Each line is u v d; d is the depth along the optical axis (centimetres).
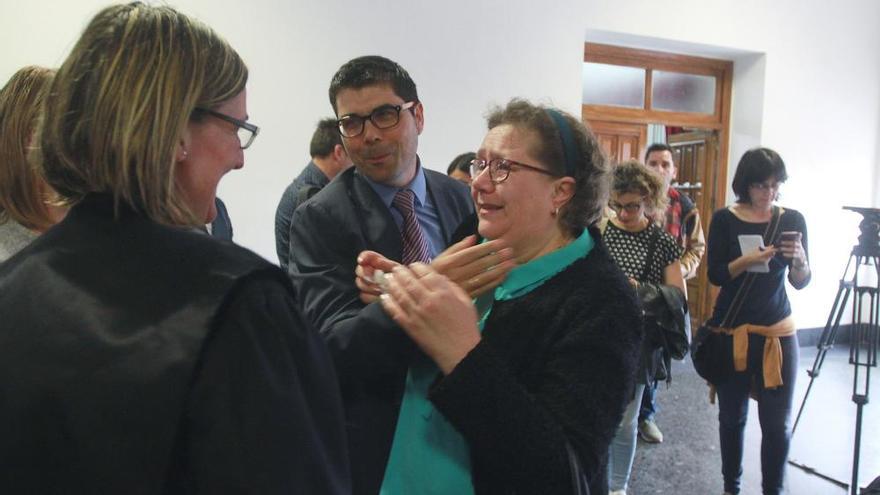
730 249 256
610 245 252
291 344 58
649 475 288
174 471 52
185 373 51
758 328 244
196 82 61
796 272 250
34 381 53
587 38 470
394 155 146
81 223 61
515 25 423
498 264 97
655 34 467
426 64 401
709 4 482
